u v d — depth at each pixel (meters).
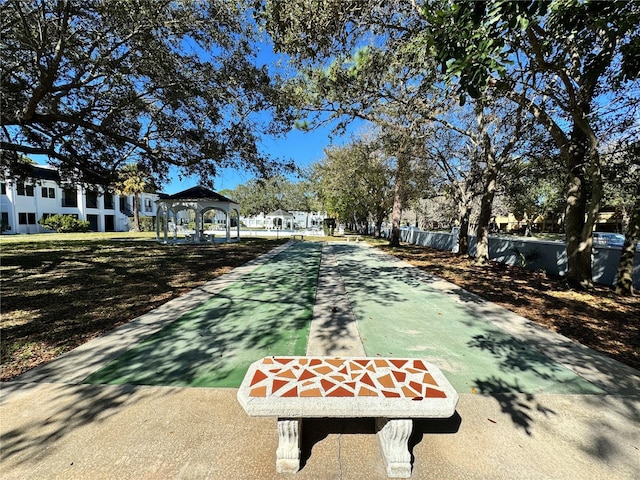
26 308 5.56
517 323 5.05
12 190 28.39
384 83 8.28
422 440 2.35
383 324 4.94
